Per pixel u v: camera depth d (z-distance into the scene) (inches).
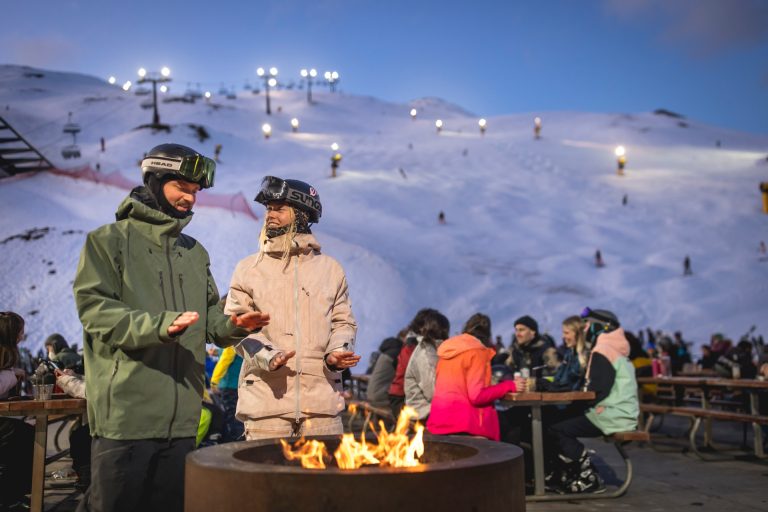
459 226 2390.5
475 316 233.9
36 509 191.3
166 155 119.8
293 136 4274.1
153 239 118.1
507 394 229.6
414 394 247.6
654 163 3937.0
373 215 2416.3
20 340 210.7
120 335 104.5
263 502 82.6
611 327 252.1
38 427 193.3
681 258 2213.3
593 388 240.2
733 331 1637.6
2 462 196.9
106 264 112.3
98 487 107.0
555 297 1825.8
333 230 2066.9
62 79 6545.3
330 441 114.0
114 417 107.7
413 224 2365.9
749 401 354.0
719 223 2613.2
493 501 86.6
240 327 116.2
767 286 1920.5
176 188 120.6
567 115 6053.2
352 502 80.8
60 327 1280.8
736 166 3939.5
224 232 1744.6
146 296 115.0
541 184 3070.9
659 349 629.3
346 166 3213.6
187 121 4468.5
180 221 120.0
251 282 141.5
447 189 2822.3
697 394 513.3
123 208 119.6
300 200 141.8
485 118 5885.8
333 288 143.1
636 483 258.8
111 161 2987.2
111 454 107.1
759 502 220.2
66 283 1428.4
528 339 315.0
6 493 198.2
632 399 241.4
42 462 193.2
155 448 109.6
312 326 138.7
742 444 356.8
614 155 4074.8
